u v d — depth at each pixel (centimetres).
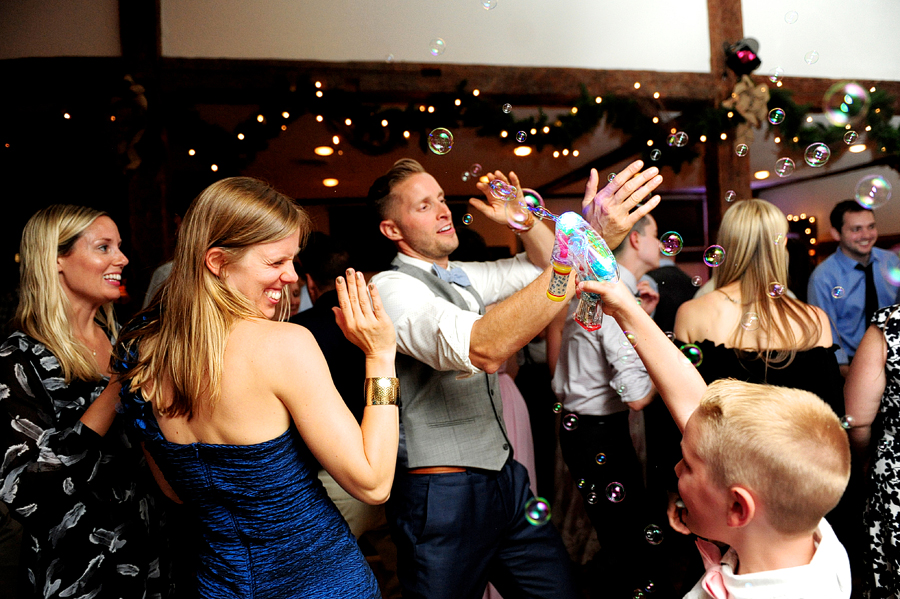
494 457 143
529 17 370
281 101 328
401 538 140
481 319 125
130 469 134
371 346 104
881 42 420
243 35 336
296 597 99
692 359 161
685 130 368
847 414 149
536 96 371
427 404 141
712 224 391
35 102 329
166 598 143
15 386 125
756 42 371
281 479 97
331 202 608
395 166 159
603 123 426
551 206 693
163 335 98
